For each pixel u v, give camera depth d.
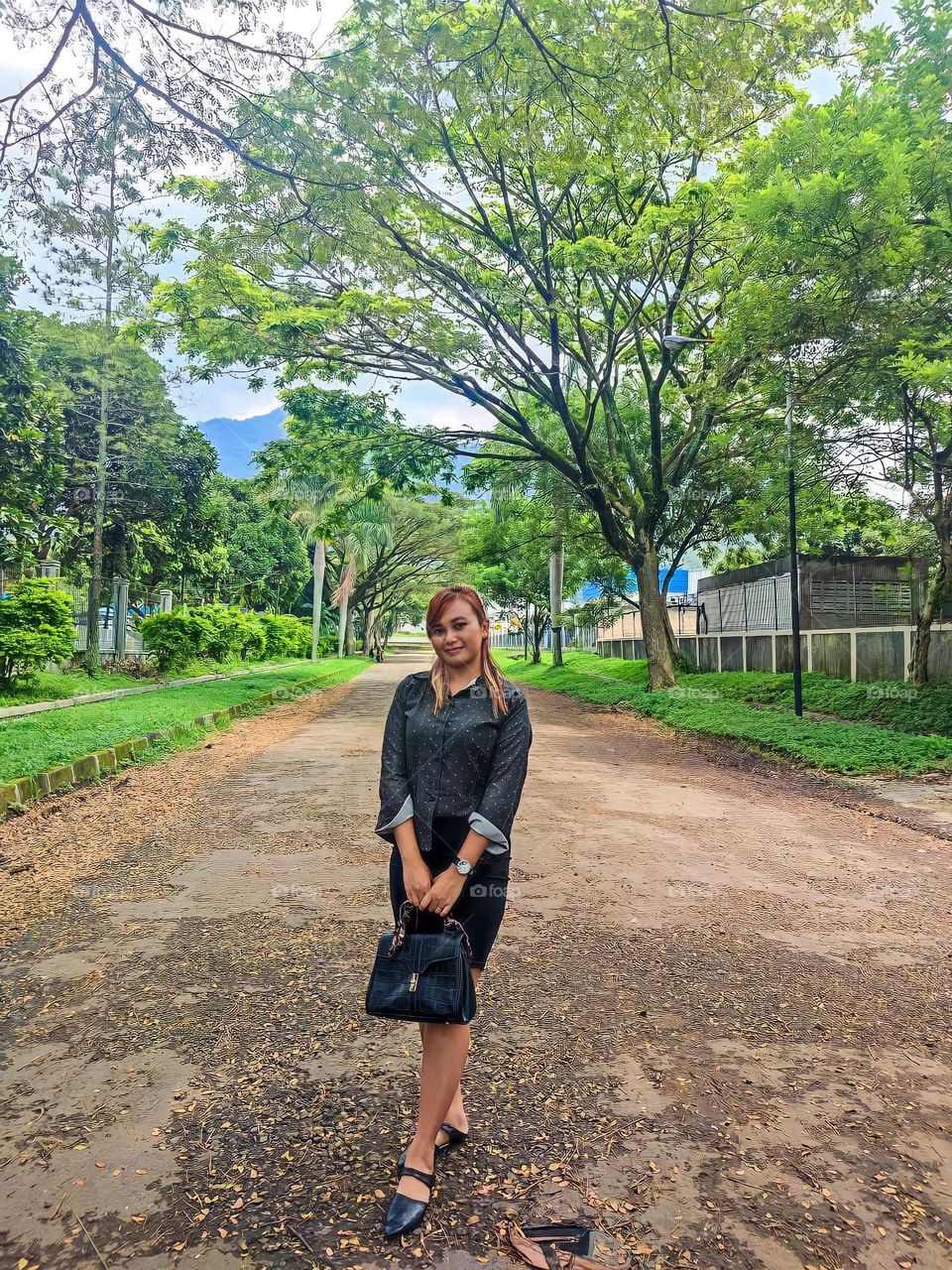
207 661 26.73
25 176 6.41
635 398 21.45
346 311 13.70
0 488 14.44
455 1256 2.00
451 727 2.27
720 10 6.77
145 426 19.77
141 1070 2.87
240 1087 2.75
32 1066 2.89
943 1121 2.65
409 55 7.18
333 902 4.71
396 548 50.88
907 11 11.14
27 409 14.42
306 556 47.75
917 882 5.54
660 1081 2.85
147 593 25.48
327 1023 3.23
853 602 19.73
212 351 14.25
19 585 14.86
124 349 17.28
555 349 16.66
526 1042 3.12
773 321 11.41
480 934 2.25
